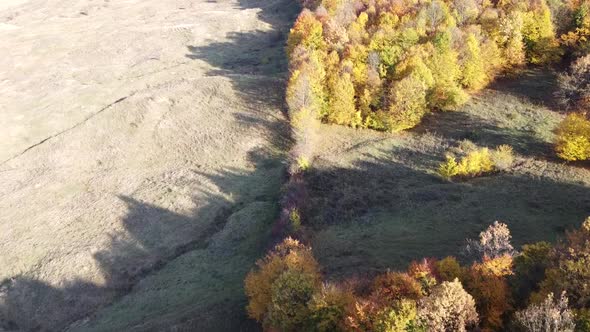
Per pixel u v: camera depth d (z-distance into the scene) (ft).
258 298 114.93
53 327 148.97
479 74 216.54
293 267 110.52
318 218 160.56
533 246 102.63
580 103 189.16
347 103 212.02
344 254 135.33
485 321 85.92
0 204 200.75
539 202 145.28
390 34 224.53
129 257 168.45
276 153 211.61
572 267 84.94
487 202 149.28
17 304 156.97
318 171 187.21
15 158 228.63
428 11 233.55
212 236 171.94
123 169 215.10
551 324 74.28
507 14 231.71
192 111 247.09
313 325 96.37
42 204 198.59
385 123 207.92
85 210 192.44
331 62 224.53
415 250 129.49
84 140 234.38
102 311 149.79
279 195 181.98
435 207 151.94
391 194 164.86
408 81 199.00
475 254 111.34
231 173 203.51
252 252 159.22
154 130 236.84
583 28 219.00
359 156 192.24
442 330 80.94
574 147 160.04
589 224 98.53
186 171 207.72
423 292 92.27
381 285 97.14
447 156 168.96
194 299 141.59
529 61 229.45
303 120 205.87
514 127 190.60
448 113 210.38
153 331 127.13
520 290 92.58
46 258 171.83
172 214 184.55
